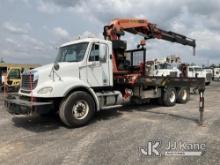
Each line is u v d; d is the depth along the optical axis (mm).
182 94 12000
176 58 22375
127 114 8828
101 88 8102
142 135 5969
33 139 5773
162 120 7711
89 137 5875
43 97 6359
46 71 6715
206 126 6855
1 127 6996
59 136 6020
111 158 4496
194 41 13898
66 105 6648
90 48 7570
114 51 9016
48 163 4293
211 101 13133
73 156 4613
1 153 4824
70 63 7184
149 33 11305
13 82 19156
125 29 10258
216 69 46812
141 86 9938
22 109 6496
